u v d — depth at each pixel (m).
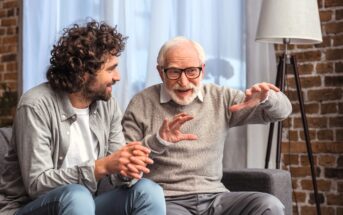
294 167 3.87
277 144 3.54
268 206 2.35
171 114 2.65
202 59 2.64
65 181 2.07
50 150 2.19
